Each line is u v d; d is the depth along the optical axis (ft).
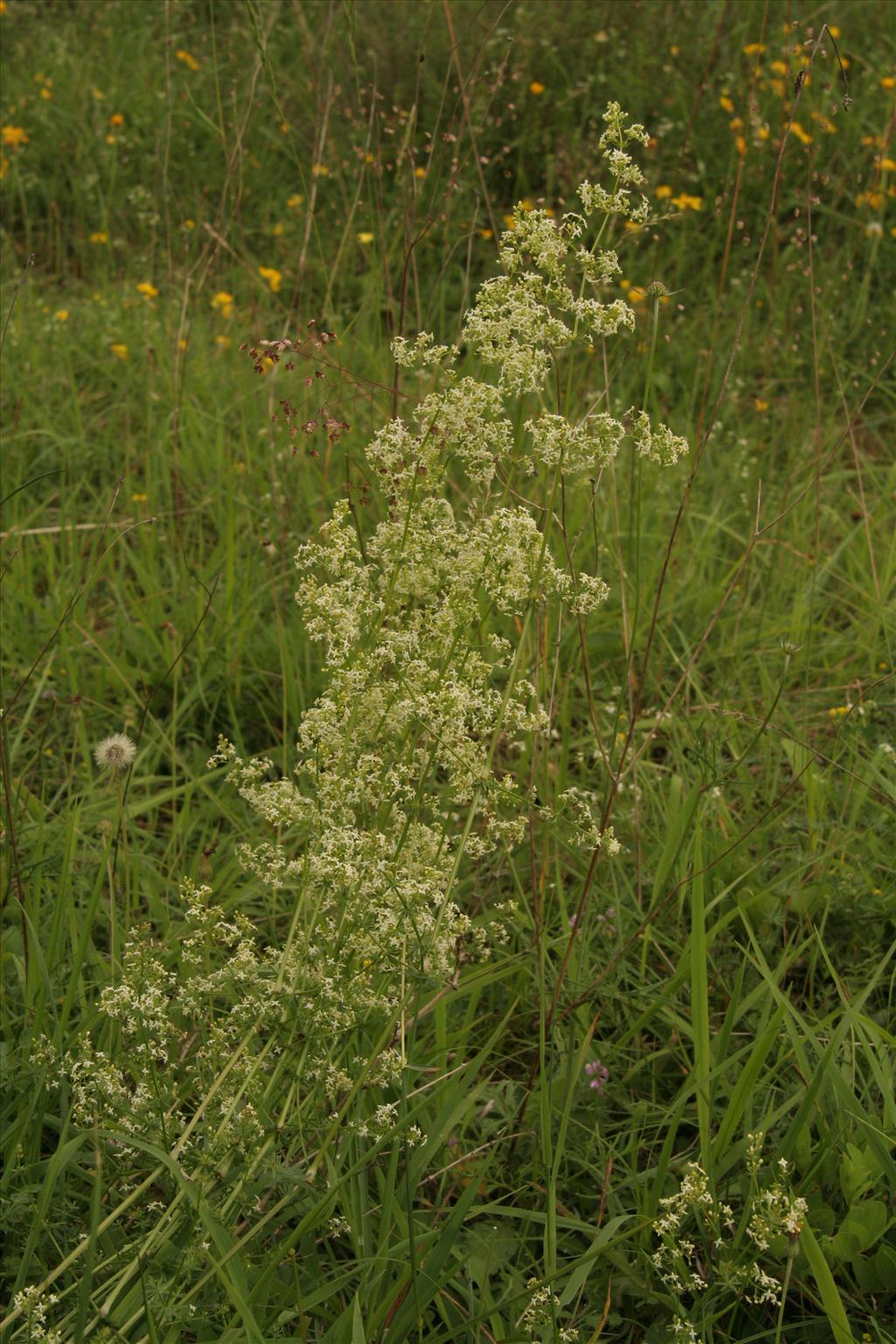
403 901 6.85
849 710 10.50
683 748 11.73
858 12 25.07
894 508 15.46
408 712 7.14
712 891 9.95
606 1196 7.77
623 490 15.07
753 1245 7.33
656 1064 8.90
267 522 13.75
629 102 22.85
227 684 12.44
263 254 21.63
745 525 15.55
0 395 16.92
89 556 14.21
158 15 26.71
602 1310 7.25
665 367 18.69
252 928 7.55
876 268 20.58
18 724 11.94
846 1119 7.79
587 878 8.55
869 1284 7.29
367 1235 7.16
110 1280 6.37
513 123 22.45
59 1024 7.73
